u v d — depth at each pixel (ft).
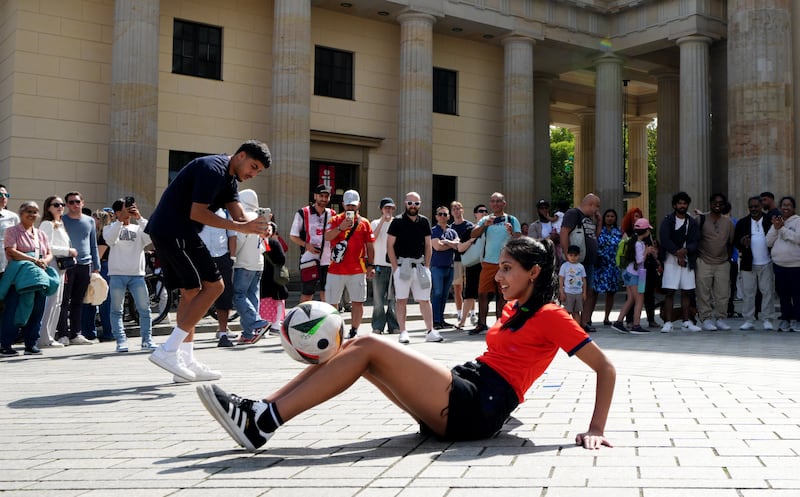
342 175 88.53
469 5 88.02
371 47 89.71
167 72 76.79
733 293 55.77
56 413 18.29
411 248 38.45
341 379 12.96
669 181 108.99
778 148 73.56
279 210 76.18
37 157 70.13
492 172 99.30
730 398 19.22
